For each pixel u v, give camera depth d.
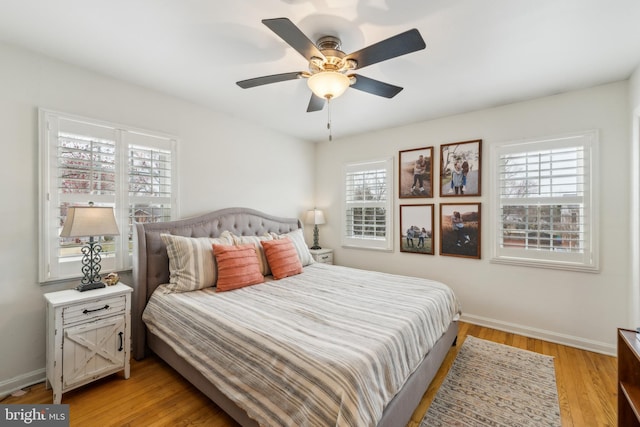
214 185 3.23
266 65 2.24
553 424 1.68
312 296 2.26
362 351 1.39
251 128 3.64
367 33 1.80
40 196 2.07
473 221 3.21
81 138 2.28
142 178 2.63
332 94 1.82
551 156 2.76
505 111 3.00
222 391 1.58
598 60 2.12
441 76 2.38
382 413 1.32
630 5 1.53
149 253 2.46
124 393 1.95
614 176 2.47
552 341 2.77
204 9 1.60
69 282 2.21
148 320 2.30
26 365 2.03
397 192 3.81
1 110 1.94
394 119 3.49
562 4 1.54
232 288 2.43
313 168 4.66
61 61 2.18
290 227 3.99
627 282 2.43
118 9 1.61
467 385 2.06
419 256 3.62
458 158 3.30
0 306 1.93
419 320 1.87
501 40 1.87
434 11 1.60
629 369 1.54
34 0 1.53
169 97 2.83
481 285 3.18
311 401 1.21
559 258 2.73
